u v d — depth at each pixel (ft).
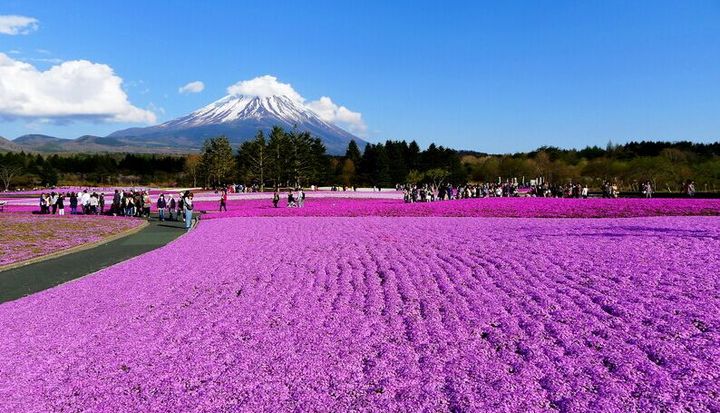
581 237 68.28
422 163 486.38
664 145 484.74
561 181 351.87
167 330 33.58
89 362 28.09
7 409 22.58
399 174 456.45
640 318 30.27
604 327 29.12
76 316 38.04
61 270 61.00
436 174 422.41
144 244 84.48
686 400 19.94
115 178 524.11
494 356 26.18
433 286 42.16
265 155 408.05
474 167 502.38
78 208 193.67
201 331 33.04
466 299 37.50
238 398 22.59
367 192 307.17
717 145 465.88
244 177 430.20
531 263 49.70
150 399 22.91
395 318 33.71
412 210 134.92
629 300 34.24
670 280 39.32
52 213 160.76
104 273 56.29
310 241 76.23
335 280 46.75
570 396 20.92
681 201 130.93
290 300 40.19
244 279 49.26
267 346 29.25
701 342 25.64
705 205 118.73
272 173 403.54
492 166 444.96
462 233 80.18
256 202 213.05
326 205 175.73
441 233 81.30
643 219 98.02
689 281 38.68
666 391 20.75
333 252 64.13
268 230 95.09
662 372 22.49
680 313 30.83
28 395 24.02
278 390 23.17
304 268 53.78
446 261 54.03
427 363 25.48
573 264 48.08
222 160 422.00
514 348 27.17
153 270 56.75
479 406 20.52
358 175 475.72
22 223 118.42
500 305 35.27
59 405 22.85
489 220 107.04
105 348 30.32
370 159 478.59
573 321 30.55
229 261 60.49
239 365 26.45
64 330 34.47
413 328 31.14
